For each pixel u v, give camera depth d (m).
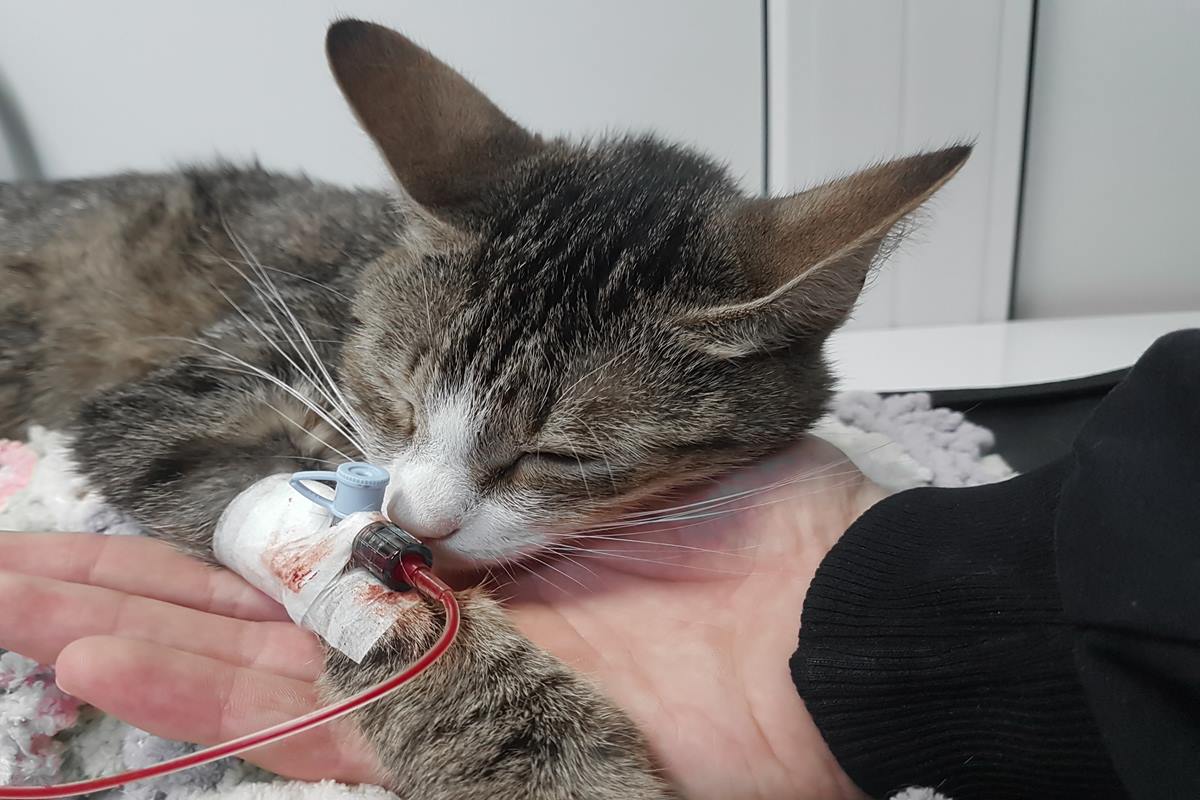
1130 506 0.17
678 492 0.24
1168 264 0.43
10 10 0.39
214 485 0.23
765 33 0.40
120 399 0.26
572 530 0.23
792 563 0.23
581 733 0.19
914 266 0.42
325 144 0.42
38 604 0.20
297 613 0.20
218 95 0.41
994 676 0.19
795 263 0.22
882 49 0.39
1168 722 0.16
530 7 0.39
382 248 0.27
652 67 0.41
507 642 0.21
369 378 0.24
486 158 0.25
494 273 0.23
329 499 0.21
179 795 0.20
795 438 0.25
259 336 0.26
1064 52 0.40
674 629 0.22
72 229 0.30
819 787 0.20
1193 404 0.17
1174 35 0.39
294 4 0.40
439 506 0.22
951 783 0.19
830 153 0.40
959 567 0.20
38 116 0.42
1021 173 0.41
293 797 0.19
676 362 0.23
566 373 0.22
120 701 0.18
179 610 0.21
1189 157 0.41
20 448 0.28
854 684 0.20
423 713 0.20
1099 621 0.17
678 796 0.19
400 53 0.24
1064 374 0.37
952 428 0.32
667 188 0.25
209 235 0.30
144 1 0.39
